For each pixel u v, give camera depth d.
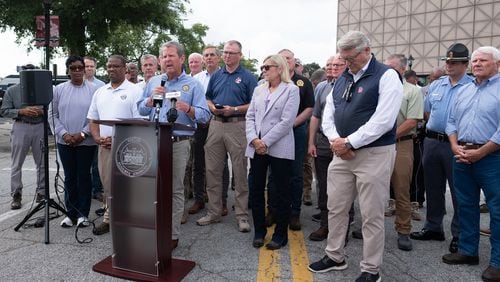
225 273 3.34
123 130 3.08
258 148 3.79
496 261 3.31
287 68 3.92
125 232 3.16
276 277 3.29
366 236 3.14
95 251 3.78
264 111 3.85
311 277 3.31
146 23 14.42
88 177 4.52
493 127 3.35
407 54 36.62
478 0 32.19
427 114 4.60
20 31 13.23
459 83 3.91
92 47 15.12
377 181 3.07
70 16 13.03
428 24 35.25
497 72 3.42
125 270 3.22
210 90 4.66
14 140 5.21
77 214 4.57
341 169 3.29
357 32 3.08
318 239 4.20
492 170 3.35
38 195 5.32
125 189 3.11
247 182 4.70
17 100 5.18
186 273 3.28
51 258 3.61
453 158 3.72
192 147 5.53
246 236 4.26
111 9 13.23
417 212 5.14
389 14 37.66
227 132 4.41
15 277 3.21
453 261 3.63
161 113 3.70
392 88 2.99
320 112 4.28
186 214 4.73
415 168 5.39
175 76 3.85
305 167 5.60
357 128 3.12
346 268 3.49
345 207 3.34
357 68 3.15
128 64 6.40
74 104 4.47
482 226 4.78
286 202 3.92
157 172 3.01
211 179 4.60
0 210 5.13
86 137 4.40
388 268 3.53
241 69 4.55
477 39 32.56
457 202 3.77
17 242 4.00
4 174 7.45
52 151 10.42
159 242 3.09
